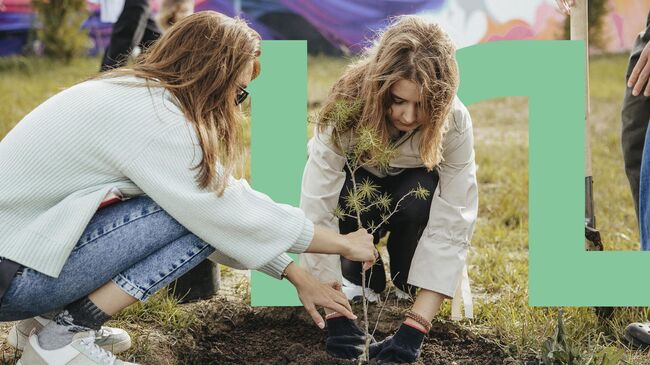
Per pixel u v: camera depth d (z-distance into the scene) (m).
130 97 2.12
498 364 2.67
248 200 2.21
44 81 7.23
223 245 2.19
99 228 2.15
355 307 2.94
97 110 2.11
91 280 2.15
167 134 2.11
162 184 2.10
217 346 2.86
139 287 2.21
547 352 2.57
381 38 2.39
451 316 2.79
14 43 7.96
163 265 2.22
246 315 2.99
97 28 8.18
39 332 2.25
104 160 2.11
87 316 2.21
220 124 2.23
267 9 7.86
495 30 7.82
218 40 2.20
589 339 2.74
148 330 2.76
